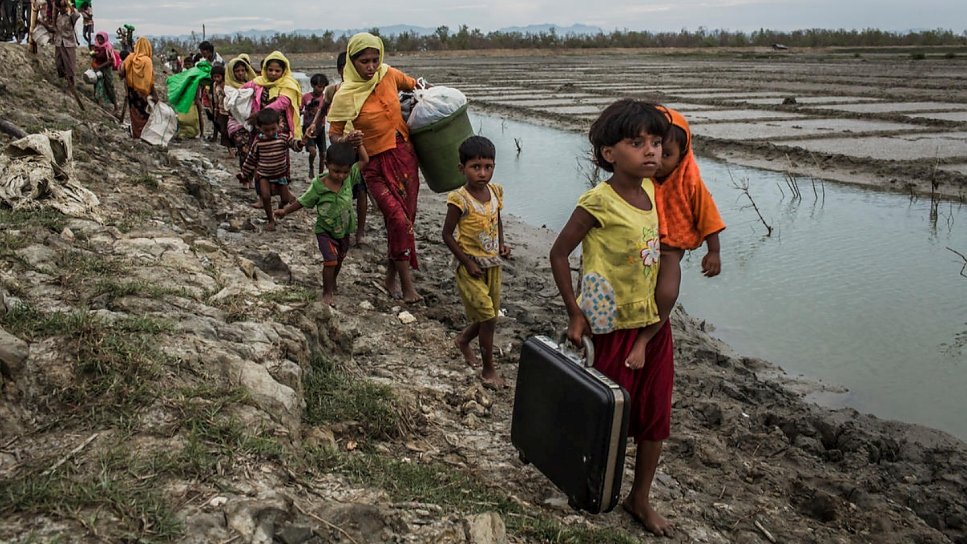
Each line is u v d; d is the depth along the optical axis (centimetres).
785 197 1409
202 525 271
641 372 382
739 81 4150
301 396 420
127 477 288
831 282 933
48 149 632
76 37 1395
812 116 2534
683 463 492
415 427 456
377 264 840
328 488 326
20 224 535
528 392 384
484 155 525
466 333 580
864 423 594
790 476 491
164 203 770
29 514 262
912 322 803
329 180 649
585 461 344
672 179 369
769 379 676
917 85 3666
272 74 1029
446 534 308
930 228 1178
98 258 508
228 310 475
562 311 766
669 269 375
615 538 361
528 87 3947
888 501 480
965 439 582
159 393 343
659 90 3550
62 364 344
